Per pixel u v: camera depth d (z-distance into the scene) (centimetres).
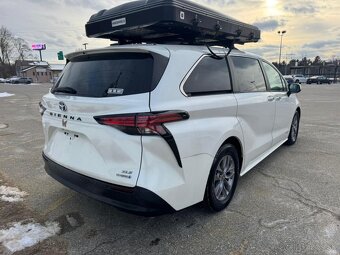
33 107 1426
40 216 320
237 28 376
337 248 263
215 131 296
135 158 243
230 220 311
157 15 291
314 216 318
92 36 369
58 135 313
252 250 262
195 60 292
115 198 254
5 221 309
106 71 278
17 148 601
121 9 328
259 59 438
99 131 257
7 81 7406
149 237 283
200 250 263
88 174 271
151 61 261
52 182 414
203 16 320
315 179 423
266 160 511
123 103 244
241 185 402
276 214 323
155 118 239
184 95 269
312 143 631
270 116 446
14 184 408
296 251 260
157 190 243
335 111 1195
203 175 285
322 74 7744
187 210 330
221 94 321
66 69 333
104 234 288
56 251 261
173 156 252
